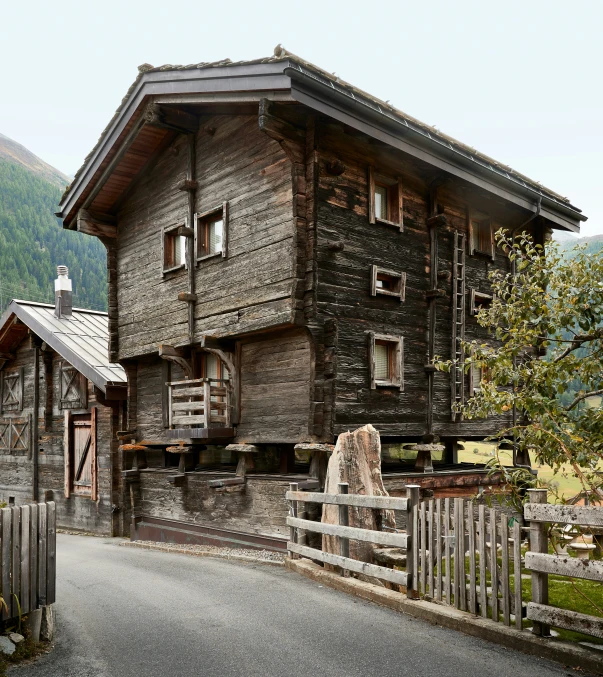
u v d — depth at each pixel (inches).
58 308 759.7
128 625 246.4
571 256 292.0
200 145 495.8
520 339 290.8
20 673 195.8
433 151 431.8
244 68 384.2
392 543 262.8
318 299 408.2
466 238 523.8
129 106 486.9
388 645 209.5
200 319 485.7
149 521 570.6
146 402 589.6
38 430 762.2
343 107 375.6
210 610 264.5
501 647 204.4
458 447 552.1
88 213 580.4
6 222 4635.8
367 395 432.1
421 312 479.5
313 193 407.5
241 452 461.4
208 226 493.4
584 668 184.1
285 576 329.7
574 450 245.9
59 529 708.7
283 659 200.8
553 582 299.0
